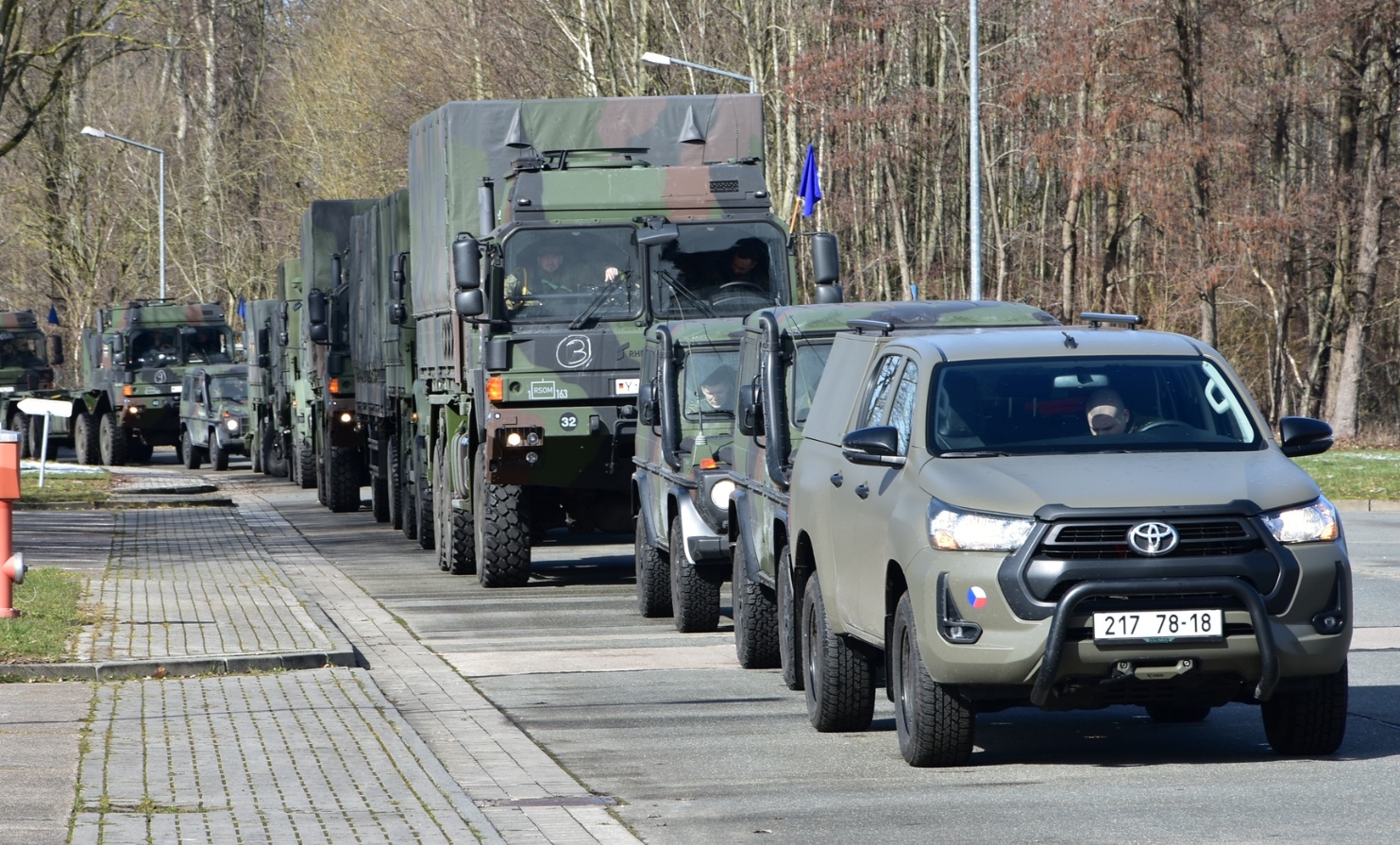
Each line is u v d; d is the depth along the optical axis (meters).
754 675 42.50
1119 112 158.50
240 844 24.59
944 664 28.78
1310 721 30.23
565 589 63.25
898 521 30.27
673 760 32.06
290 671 40.84
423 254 72.56
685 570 49.91
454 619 54.41
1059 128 171.75
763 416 41.25
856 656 34.09
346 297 104.56
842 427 35.22
